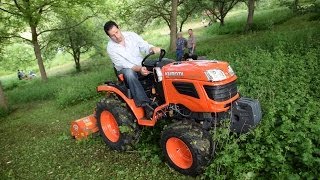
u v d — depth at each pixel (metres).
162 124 5.47
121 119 5.24
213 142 4.27
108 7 17.72
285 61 7.57
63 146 6.40
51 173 5.37
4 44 18.05
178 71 4.51
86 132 6.29
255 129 4.28
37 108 12.20
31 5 14.88
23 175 5.48
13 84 24.31
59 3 15.69
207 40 24.05
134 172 4.85
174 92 4.61
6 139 7.86
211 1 29.16
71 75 22.27
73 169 5.34
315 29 11.38
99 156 5.61
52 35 22.55
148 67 5.22
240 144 4.53
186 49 14.66
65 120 8.66
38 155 6.23
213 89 4.15
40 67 18.58
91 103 10.04
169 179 4.49
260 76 6.69
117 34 5.15
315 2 18.36
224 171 4.20
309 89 6.20
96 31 24.62
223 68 4.38
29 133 8.02
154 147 5.27
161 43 30.11
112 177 4.85
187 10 28.30
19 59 23.17
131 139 5.28
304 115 4.55
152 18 25.17
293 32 11.66
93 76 14.52
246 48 10.43
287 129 4.28
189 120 4.51
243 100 4.38
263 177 3.99
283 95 5.74
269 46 10.41
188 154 4.46
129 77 5.03
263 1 37.09
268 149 4.28
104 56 26.95
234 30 27.25
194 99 4.35
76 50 24.75
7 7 15.51
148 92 5.23
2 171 5.81
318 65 7.28
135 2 22.84
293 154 4.11
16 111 12.59
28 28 19.53
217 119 4.49
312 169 3.70
